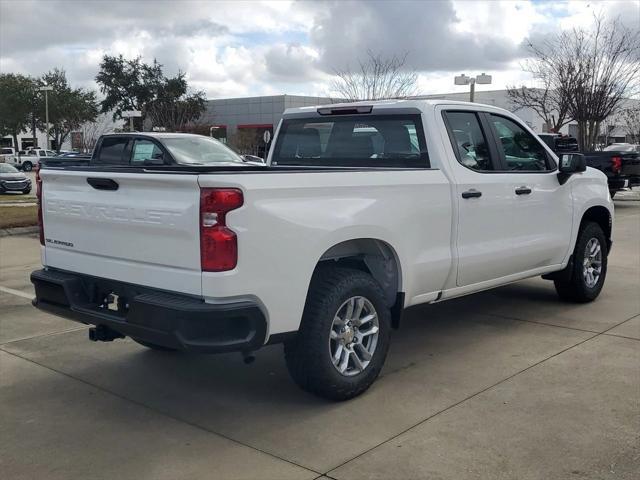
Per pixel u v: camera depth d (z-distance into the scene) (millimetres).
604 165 17656
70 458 3871
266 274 3990
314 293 4367
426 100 5566
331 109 5984
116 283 4375
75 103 71750
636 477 3525
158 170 4309
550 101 29734
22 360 5656
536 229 6281
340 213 4398
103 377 5223
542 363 5340
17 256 11180
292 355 4398
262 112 63344
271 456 3850
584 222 7176
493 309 7117
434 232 5176
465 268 5480
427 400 4617
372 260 5004
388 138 5645
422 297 5238
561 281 7094
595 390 4742
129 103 71250
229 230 3828
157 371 5352
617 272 9125
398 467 3682
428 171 5164
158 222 4035
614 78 25578
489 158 5828
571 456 3762
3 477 3656
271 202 4016
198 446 4000
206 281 3842
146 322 4004
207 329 3848
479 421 4250
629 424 4172
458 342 5957
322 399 4648
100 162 14852
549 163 6551
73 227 4664
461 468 3654
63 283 4617
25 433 4223
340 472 3643
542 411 4387
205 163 13734
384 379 5043
